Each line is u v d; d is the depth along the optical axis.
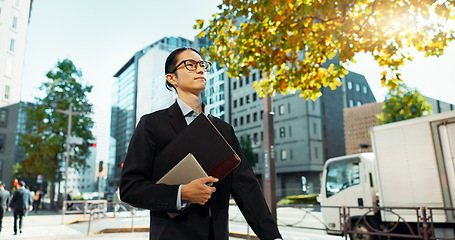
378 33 4.99
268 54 5.82
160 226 1.30
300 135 42.94
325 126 44.09
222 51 6.02
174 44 85.38
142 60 89.62
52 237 9.41
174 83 1.55
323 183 8.74
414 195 6.51
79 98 27.84
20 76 33.75
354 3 5.00
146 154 1.35
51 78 27.19
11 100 32.66
